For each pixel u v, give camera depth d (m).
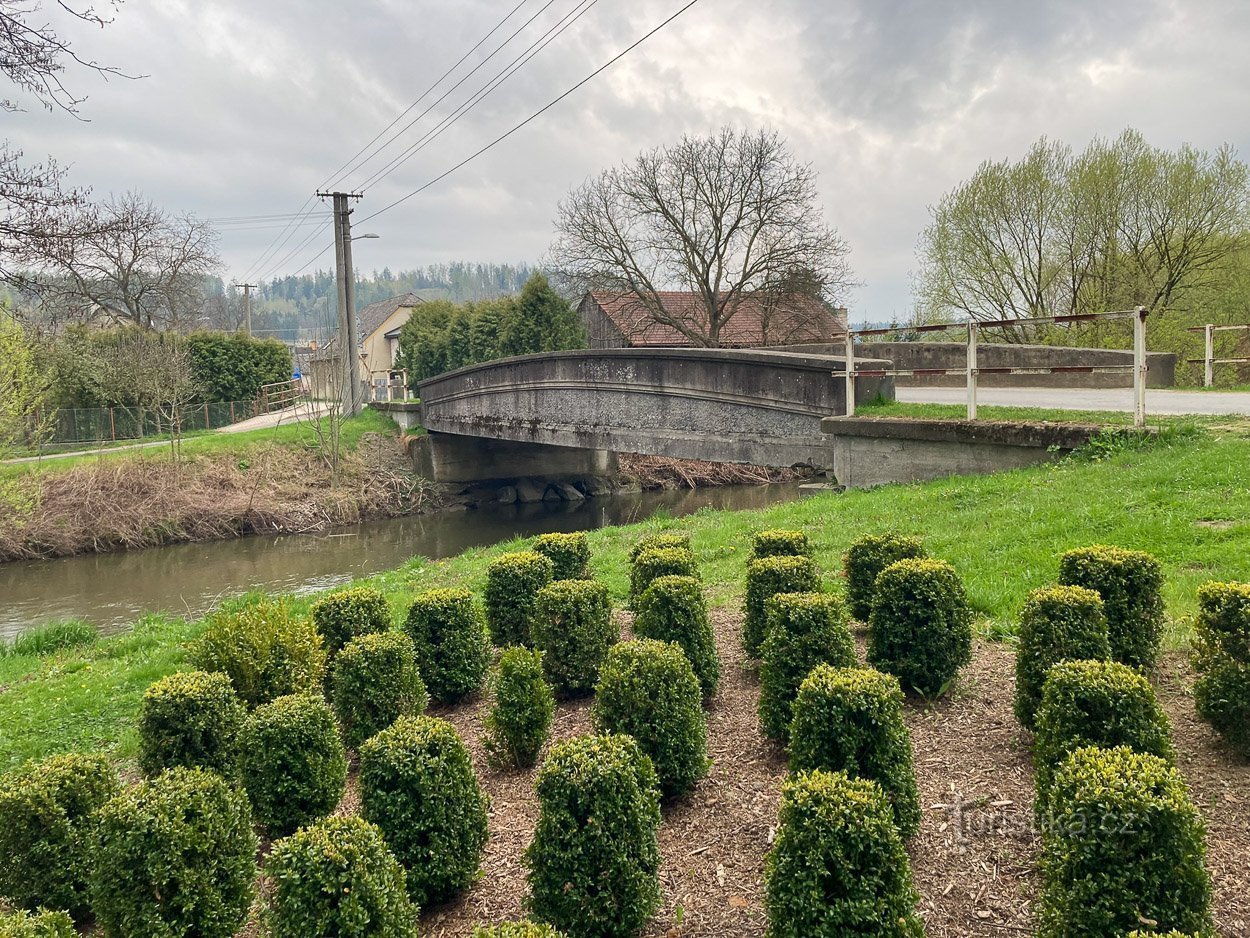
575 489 36.06
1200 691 4.41
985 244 28.50
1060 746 3.79
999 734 4.88
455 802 4.08
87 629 12.91
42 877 4.37
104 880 3.74
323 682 6.73
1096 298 26.81
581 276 38.28
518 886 4.11
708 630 6.04
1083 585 5.19
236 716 5.43
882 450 13.37
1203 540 7.07
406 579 13.59
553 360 23.53
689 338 40.31
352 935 3.25
